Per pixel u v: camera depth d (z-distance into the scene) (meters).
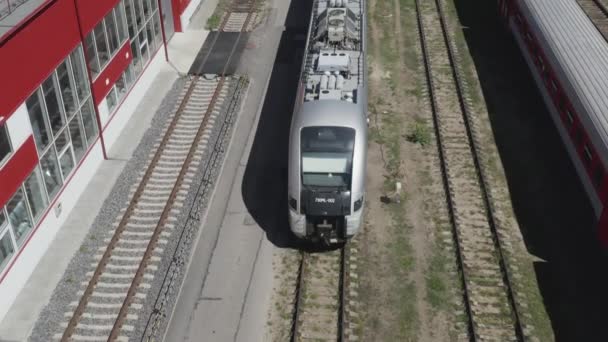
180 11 28.28
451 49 27.62
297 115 18.09
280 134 22.64
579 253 17.92
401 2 31.86
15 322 15.78
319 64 19.80
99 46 20.50
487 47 28.27
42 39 16.94
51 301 16.36
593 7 30.91
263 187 20.28
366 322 15.88
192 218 18.95
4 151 15.66
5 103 15.48
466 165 21.20
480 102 24.52
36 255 17.34
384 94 24.78
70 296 16.52
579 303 16.45
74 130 19.33
